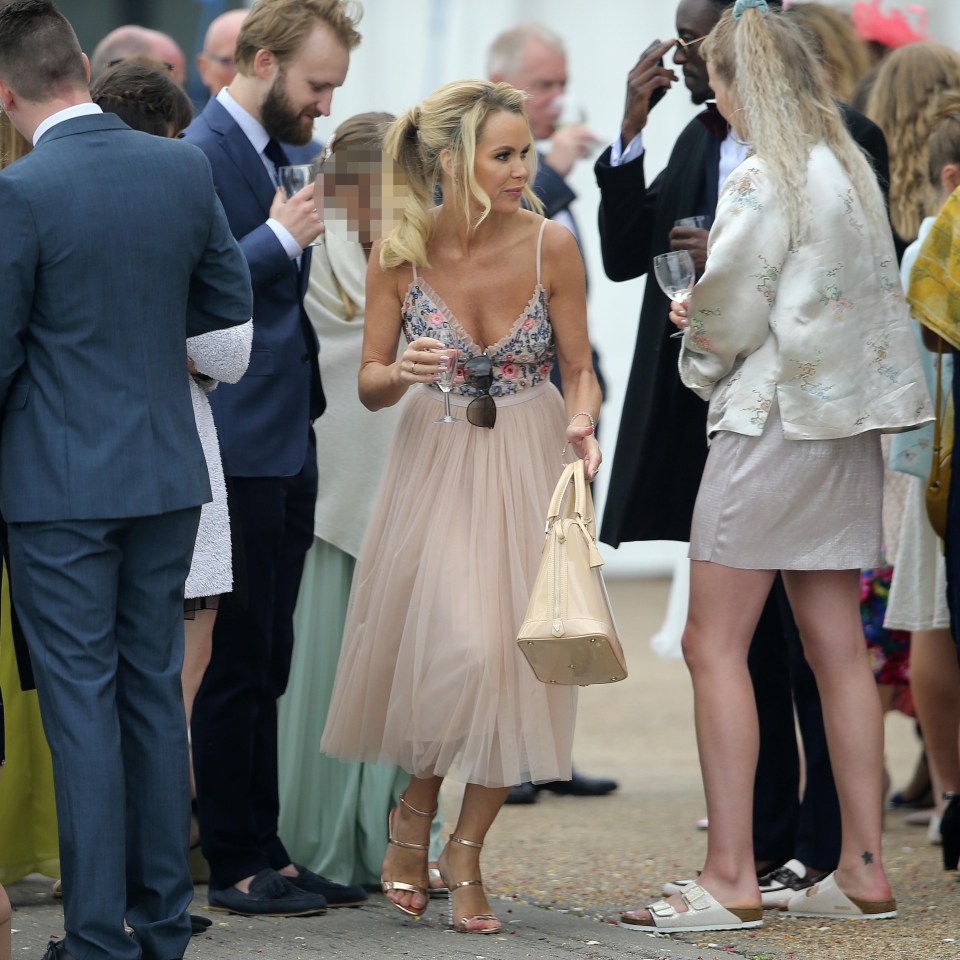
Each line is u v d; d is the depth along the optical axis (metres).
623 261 13.53
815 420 10.88
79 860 8.88
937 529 12.28
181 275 9.38
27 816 12.45
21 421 9.09
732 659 11.36
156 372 9.27
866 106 14.97
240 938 11.05
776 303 10.91
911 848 14.50
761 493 11.02
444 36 30.02
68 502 8.97
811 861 12.20
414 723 11.00
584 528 10.69
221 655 11.85
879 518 11.32
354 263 13.45
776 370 10.95
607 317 33.16
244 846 12.00
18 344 8.95
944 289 11.70
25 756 12.39
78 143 9.18
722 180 12.76
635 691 25.91
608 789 18.09
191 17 27.81
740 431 10.98
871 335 11.02
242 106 12.18
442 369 10.88
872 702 11.49
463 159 11.11
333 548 13.38
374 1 29.39
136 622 9.38
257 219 12.04
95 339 9.06
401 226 11.41
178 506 9.25
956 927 11.28
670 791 18.30
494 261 11.45
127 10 27.41
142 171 9.25
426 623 11.05
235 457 11.65
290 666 12.68
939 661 14.39
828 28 16.11
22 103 9.33
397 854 11.55
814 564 11.09
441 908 12.30
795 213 10.77
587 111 31.59
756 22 11.20
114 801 8.98
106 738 9.00
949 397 12.73
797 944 10.84
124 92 11.23
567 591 10.41
